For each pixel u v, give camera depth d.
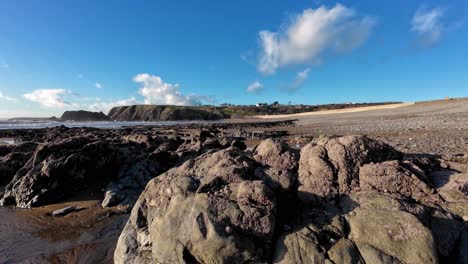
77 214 13.01
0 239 10.80
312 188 7.95
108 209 13.38
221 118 182.88
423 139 25.31
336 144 8.79
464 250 6.32
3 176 17.70
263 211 6.55
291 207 7.80
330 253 6.20
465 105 61.00
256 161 9.39
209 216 6.58
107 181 16.00
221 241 6.23
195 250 6.44
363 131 37.78
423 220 6.52
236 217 6.50
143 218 8.55
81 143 17.19
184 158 19.98
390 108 90.62
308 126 59.12
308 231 6.68
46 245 10.27
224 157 9.20
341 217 6.97
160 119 180.62
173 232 6.83
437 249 6.32
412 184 7.67
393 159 9.00
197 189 7.64
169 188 8.08
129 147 22.22
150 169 16.75
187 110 185.50
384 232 6.27
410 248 5.94
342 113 102.31
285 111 179.25
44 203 14.38
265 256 6.39
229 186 7.52
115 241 10.38
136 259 7.60
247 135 41.34
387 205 6.86
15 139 43.31
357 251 6.20
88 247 10.02
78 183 15.35
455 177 8.24
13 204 14.71
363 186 7.83
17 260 9.31
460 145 20.83
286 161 9.11
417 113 62.19
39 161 15.99
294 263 6.14
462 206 7.12
